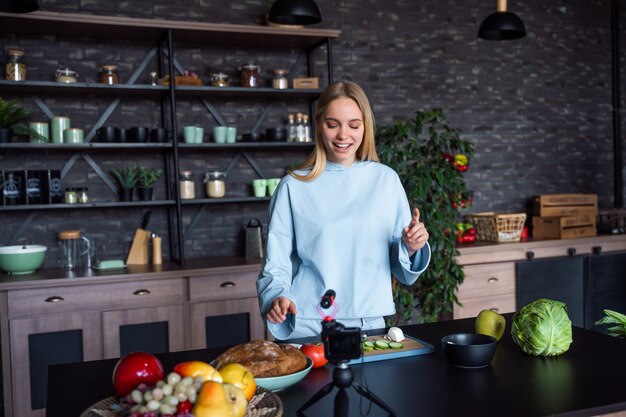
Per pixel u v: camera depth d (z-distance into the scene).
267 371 1.45
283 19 3.92
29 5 3.06
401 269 2.06
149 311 3.82
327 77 4.84
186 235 4.52
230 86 4.50
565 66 5.75
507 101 5.50
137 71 4.35
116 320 3.75
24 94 4.11
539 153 5.65
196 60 4.50
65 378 1.62
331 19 4.86
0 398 3.86
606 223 5.34
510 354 1.75
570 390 1.43
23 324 3.56
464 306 4.57
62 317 3.63
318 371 1.63
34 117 4.13
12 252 3.76
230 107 4.60
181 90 4.14
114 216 4.35
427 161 4.47
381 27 5.02
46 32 4.10
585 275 4.97
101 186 4.30
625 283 5.15
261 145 4.29
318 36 4.38
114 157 4.33
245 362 1.46
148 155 4.42
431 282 4.37
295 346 1.73
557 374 1.55
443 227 4.30
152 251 4.24
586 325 4.98
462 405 1.35
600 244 5.09
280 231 2.05
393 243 2.09
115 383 1.28
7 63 3.85
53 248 4.20
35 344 3.59
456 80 5.30
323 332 1.33
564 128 5.75
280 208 2.06
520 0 5.54
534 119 5.62
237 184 4.63
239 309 4.03
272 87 4.46
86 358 3.69
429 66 5.19
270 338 4.09
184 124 4.49
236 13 4.56
